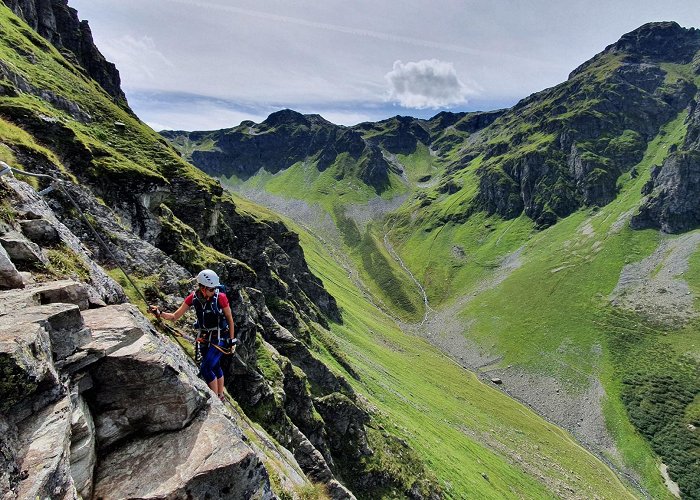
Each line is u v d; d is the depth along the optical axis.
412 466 63.12
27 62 77.75
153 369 12.16
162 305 26.48
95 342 11.95
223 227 78.88
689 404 179.75
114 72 157.62
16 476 8.19
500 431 134.50
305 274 153.25
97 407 11.78
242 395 36.75
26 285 13.50
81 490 10.03
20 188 19.39
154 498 10.51
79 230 27.45
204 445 12.04
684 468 152.38
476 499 73.38
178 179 68.75
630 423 176.75
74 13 148.38
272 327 65.50
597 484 123.19
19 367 8.96
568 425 177.88
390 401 98.00
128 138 74.56
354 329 160.75
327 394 63.84
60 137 42.09
